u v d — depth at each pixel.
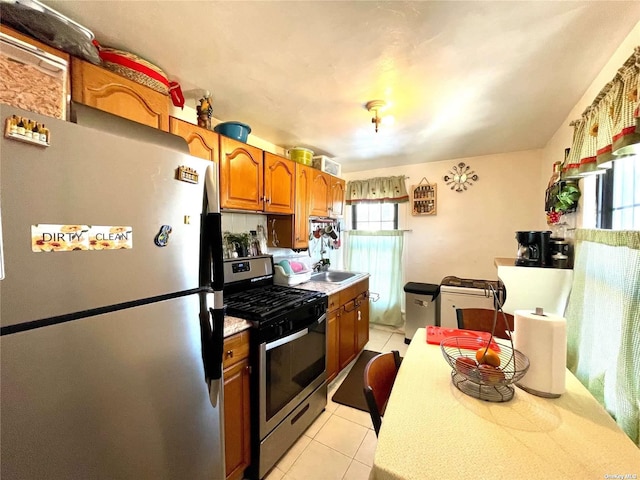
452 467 0.66
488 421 0.82
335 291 2.28
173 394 0.92
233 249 2.09
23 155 0.59
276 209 2.14
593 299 1.27
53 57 0.75
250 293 2.00
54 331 0.64
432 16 1.02
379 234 3.73
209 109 1.59
